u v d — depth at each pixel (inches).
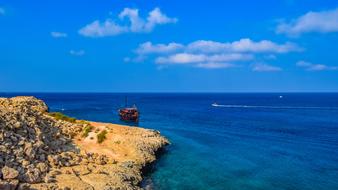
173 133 3565.5
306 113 7071.9
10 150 1460.4
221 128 4165.8
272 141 3299.7
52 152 1715.1
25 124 1755.7
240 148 2866.6
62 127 2223.2
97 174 1616.6
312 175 2074.3
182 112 6727.4
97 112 6200.8
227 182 1876.2
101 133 2308.1
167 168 2111.2
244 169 2166.6
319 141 3363.7
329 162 2427.4
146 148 2266.2
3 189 1198.3
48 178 1403.8
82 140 2209.6
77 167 1651.1
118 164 1846.7
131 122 4606.3
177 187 1750.7
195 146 2851.9
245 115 6323.8
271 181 1927.9
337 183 1923.0
